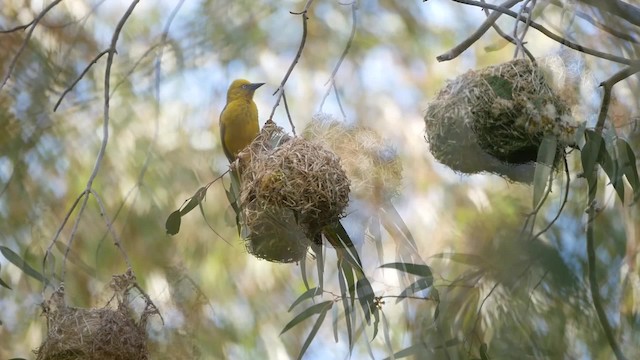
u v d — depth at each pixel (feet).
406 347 16.38
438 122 16.02
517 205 16.81
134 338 16.10
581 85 15.97
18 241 17.74
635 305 16.11
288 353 17.97
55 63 18.10
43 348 16.03
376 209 16.21
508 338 16.05
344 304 16.08
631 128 16.49
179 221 16.19
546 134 15.85
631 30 16.49
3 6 18.15
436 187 17.95
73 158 18.08
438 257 16.61
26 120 17.93
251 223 16.07
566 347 15.97
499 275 16.16
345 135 16.28
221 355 17.80
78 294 17.57
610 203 16.39
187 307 17.83
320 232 16.08
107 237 17.93
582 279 16.05
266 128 16.21
